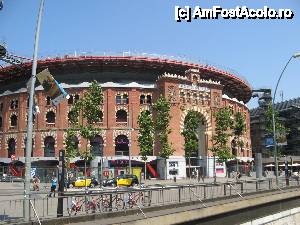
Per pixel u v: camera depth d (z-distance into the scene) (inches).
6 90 3112.7
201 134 3002.0
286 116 5241.1
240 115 2960.1
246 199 906.1
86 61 2780.5
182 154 2760.8
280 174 3216.0
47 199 695.1
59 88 785.6
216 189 986.1
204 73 3097.9
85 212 745.0
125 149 2802.7
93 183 2033.7
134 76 2923.2
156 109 2588.6
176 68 2972.4
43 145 2812.5
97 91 2288.4
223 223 830.5
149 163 2765.7
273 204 1039.6
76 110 2342.5
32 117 723.4
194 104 2908.5
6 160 2913.4
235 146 3255.4
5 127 2999.5
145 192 825.5
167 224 676.7
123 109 2832.2
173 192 883.4
